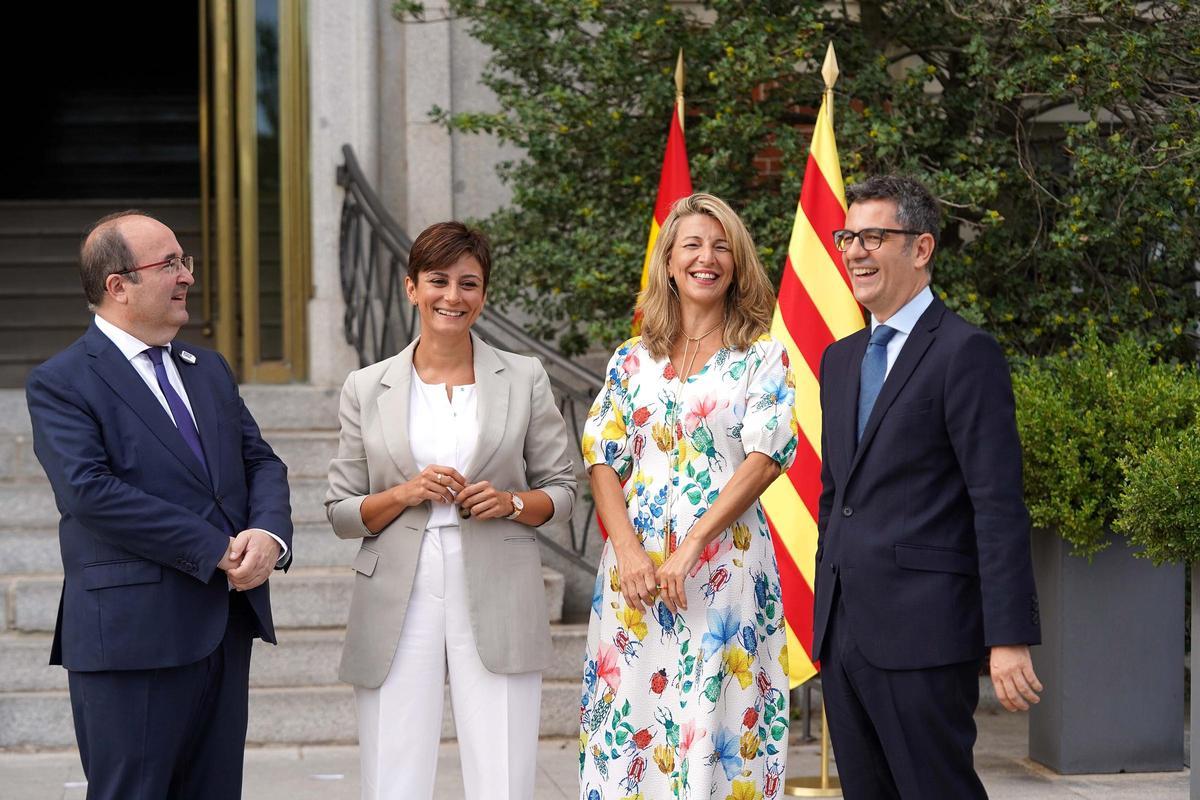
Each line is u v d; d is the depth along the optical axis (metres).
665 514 3.17
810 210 4.61
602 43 5.50
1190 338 5.69
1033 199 5.48
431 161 6.99
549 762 4.84
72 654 2.98
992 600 2.75
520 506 3.32
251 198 7.11
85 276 3.09
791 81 5.46
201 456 3.15
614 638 3.21
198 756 3.16
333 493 3.42
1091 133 5.24
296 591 5.37
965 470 2.83
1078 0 4.92
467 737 3.32
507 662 3.27
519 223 5.90
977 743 5.18
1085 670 4.67
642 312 3.37
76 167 10.20
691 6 6.54
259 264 7.14
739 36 5.25
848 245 3.01
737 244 3.21
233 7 7.11
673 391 3.21
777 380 3.18
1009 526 2.77
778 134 5.40
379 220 6.58
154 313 3.08
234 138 7.18
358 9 6.94
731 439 3.17
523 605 3.33
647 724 3.18
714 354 3.23
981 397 2.82
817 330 4.52
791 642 4.39
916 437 2.88
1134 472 3.90
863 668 2.91
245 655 3.21
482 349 3.47
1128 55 4.91
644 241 5.59
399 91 7.09
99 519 2.91
